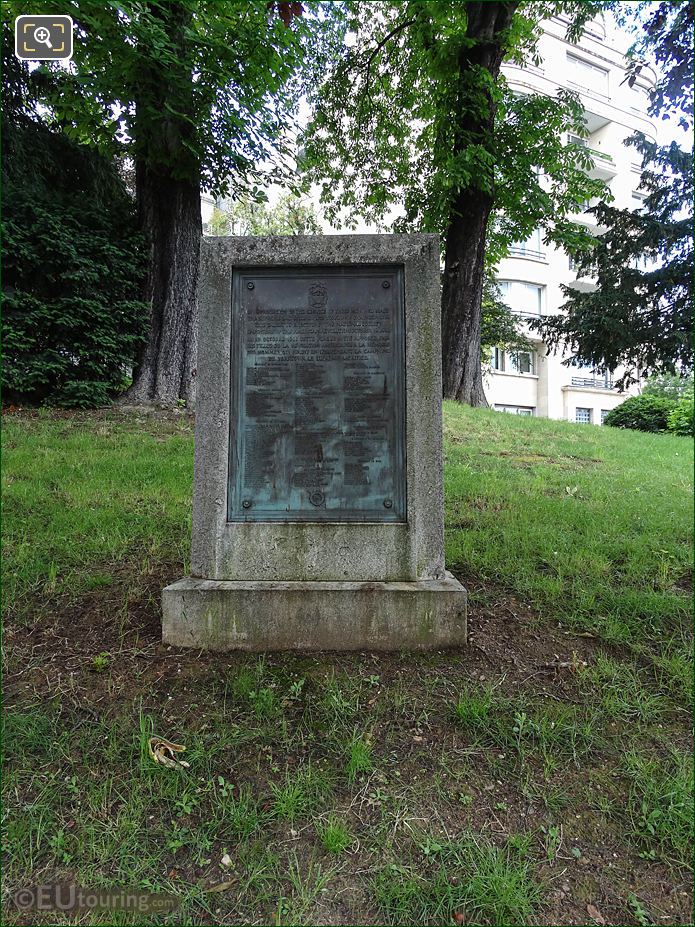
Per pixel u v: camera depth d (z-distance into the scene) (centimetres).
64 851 178
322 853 178
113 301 896
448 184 931
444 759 216
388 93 1281
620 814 195
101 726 229
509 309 2016
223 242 305
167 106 712
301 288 305
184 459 592
